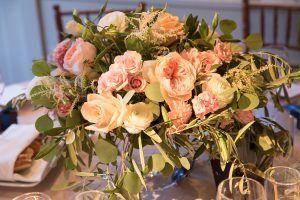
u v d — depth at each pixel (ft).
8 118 4.63
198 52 2.84
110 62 2.88
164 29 2.85
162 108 2.68
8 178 3.51
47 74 2.93
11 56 12.53
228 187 2.77
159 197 3.41
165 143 2.69
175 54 2.66
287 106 4.49
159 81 2.60
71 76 2.97
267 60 3.10
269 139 3.09
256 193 2.73
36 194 2.85
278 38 9.48
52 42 12.19
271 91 3.17
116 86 2.57
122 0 10.82
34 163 3.72
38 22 12.10
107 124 2.56
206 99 2.60
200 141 2.88
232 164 2.90
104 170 3.05
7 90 4.95
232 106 2.74
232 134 2.91
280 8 8.75
